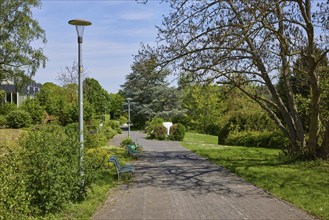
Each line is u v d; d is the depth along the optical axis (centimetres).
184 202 834
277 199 859
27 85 3247
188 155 1900
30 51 3094
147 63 1487
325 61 1454
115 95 7688
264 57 1433
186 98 5422
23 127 3170
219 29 1315
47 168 690
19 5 3086
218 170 1350
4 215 553
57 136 783
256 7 1171
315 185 989
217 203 820
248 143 2548
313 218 686
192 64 1435
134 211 754
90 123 3209
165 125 3459
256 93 1708
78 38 914
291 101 1581
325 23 1288
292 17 1317
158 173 1288
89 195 871
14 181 624
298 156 1481
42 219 648
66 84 4678
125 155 1750
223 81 1584
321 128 1612
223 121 3272
